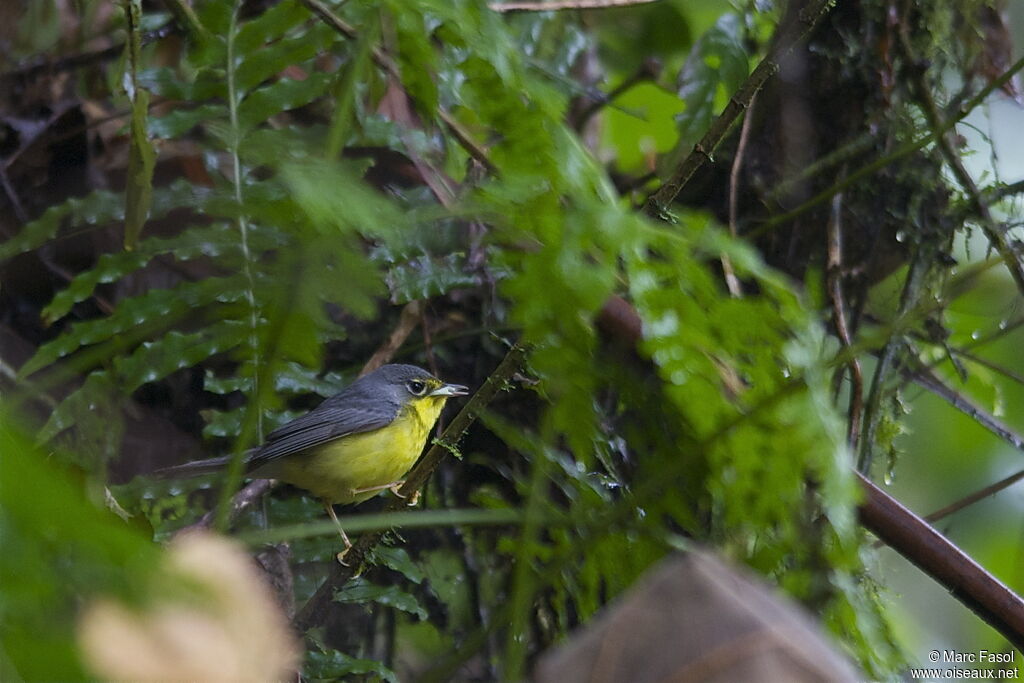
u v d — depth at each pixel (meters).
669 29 11.43
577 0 9.46
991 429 9.58
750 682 2.64
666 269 5.53
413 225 5.09
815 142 9.26
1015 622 6.32
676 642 2.74
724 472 5.89
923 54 9.10
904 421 11.90
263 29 7.42
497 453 9.23
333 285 4.93
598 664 2.78
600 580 7.50
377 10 5.99
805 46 9.22
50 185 9.11
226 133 5.83
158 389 9.16
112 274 6.66
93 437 7.22
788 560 6.88
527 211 5.35
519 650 5.55
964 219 9.10
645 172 11.27
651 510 6.59
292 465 9.52
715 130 6.66
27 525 2.36
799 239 9.24
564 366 5.70
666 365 5.77
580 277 5.05
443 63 6.60
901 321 6.24
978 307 10.48
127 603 2.27
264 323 5.96
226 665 2.21
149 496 8.09
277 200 5.38
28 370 6.71
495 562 9.22
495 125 5.64
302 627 7.73
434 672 5.62
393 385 9.68
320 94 7.53
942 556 6.48
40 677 2.23
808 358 5.23
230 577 2.33
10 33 9.16
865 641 5.72
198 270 9.13
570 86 10.16
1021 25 10.30
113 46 9.32
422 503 9.46
